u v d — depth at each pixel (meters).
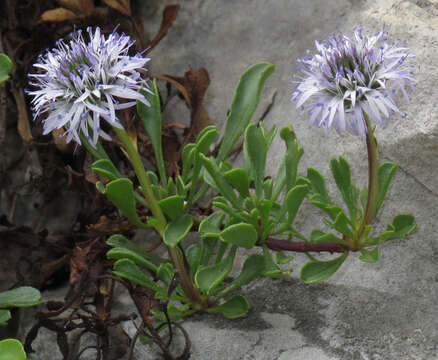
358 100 0.14
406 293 0.16
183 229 0.15
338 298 0.16
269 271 0.16
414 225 0.16
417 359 0.15
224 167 0.17
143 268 0.18
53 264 0.18
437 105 0.16
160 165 0.16
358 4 0.18
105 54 0.14
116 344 0.17
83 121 0.14
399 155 0.17
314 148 0.18
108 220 0.18
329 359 0.15
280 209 0.16
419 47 0.17
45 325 0.17
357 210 0.17
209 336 0.16
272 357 0.16
